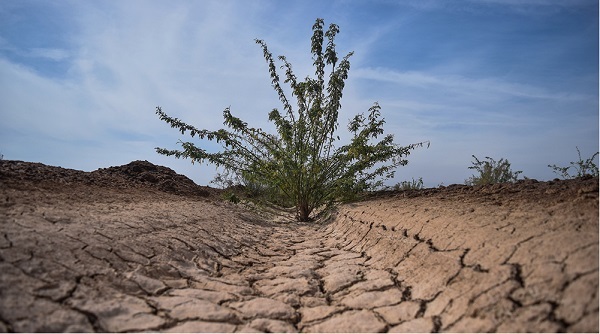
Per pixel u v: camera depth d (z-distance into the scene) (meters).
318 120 6.55
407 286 2.34
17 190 3.60
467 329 1.65
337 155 6.69
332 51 6.52
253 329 1.89
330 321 2.02
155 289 2.24
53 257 2.14
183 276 2.59
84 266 2.19
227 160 6.79
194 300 2.14
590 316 1.37
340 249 3.82
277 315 2.10
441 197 4.33
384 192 6.66
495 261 1.99
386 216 3.94
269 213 7.12
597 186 2.72
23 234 2.28
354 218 4.72
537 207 2.62
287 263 3.31
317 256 3.57
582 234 1.85
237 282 2.66
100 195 4.50
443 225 2.86
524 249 1.94
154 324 1.81
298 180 6.41
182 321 1.89
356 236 4.00
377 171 6.79
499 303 1.67
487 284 1.84
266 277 2.89
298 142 6.46
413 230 3.12
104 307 1.85
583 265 1.59
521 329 1.48
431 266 2.39
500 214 2.67
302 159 6.32
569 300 1.48
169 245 3.02
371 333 1.85
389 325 1.91
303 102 6.80
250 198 7.93
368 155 6.39
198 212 4.91
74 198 3.90
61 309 1.74
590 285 1.48
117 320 1.79
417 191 5.61
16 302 1.67
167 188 6.92
